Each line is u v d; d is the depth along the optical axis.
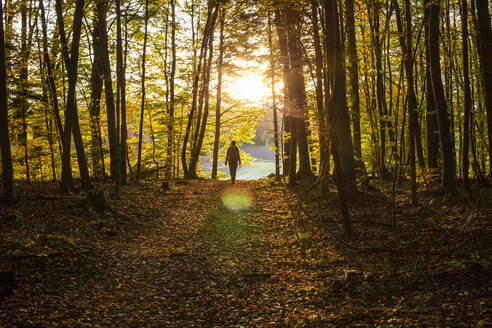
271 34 15.70
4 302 5.50
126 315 5.77
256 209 12.38
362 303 5.87
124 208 11.44
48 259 6.97
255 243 9.32
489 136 8.54
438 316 4.99
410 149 10.59
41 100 15.69
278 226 10.55
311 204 12.10
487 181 12.67
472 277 5.84
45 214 9.43
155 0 17.73
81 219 9.57
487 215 8.91
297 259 8.15
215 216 11.61
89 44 16.77
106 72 14.41
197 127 21.69
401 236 8.80
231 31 17.50
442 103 10.89
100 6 14.23
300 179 15.91
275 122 16.78
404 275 6.46
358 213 10.71
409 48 9.93
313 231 9.80
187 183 17.52
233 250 8.88
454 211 9.77
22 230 8.07
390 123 15.33
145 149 25.09
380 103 15.47
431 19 10.55
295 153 14.95
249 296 6.53
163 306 6.14
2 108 9.37
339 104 11.12
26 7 14.62
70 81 11.27
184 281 7.13
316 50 12.55
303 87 15.15
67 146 11.73
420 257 7.43
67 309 5.71
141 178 21.69
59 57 15.45
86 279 6.79
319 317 5.60
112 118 15.20
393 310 5.39
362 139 20.67
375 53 13.93
